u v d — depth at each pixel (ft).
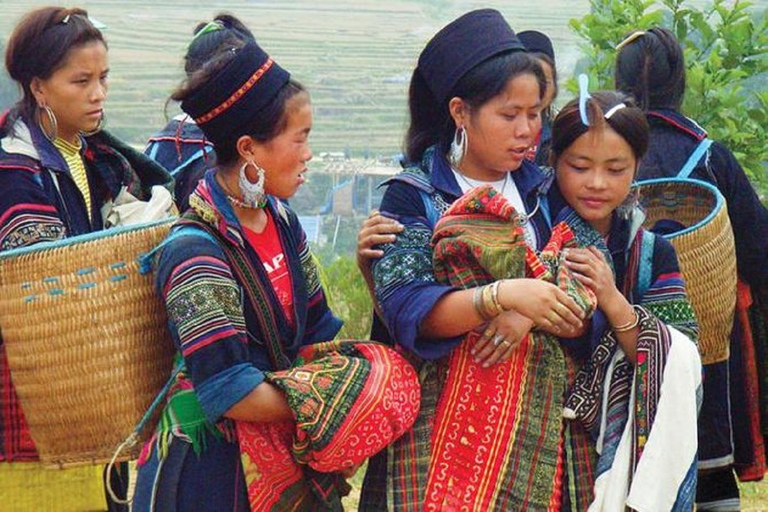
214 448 16.52
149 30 301.22
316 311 17.93
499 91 16.67
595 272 16.89
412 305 16.39
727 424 21.93
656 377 16.87
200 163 23.44
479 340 16.52
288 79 16.65
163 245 16.62
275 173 16.66
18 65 19.70
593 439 17.24
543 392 16.83
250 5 352.28
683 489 16.81
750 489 30.81
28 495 19.86
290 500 16.55
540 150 20.75
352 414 15.98
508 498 16.53
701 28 32.01
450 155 17.47
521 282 15.90
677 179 21.33
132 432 17.28
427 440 16.79
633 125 17.12
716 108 30.83
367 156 150.61
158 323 17.39
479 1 376.68
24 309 17.06
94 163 20.57
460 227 16.46
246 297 16.62
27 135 19.62
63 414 17.28
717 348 20.34
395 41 307.17
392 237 16.97
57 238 19.17
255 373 16.02
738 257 22.91
